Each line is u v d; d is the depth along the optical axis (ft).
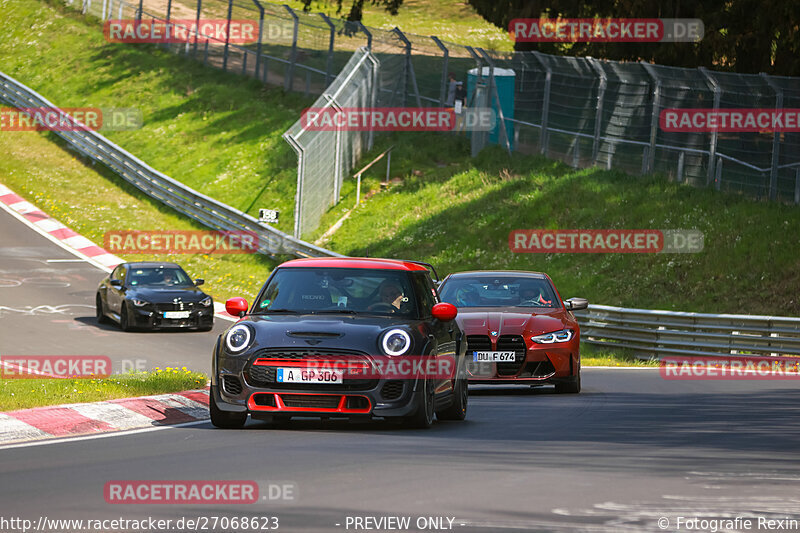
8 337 271.49
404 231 442.50
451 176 485.56
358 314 127.13
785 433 123.13
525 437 115.96
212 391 121.90
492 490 80.79
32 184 544.21
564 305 195.00
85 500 75.92
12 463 94.38
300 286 131.34
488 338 177.68
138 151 596.29
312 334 118.62
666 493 80.48
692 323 288.10
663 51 465.47
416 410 119.44
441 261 408.46
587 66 441.68
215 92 653.30
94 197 535.19
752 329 276.62
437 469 90.84
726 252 347.97
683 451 105.50
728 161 385.09
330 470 89.86
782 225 350.23
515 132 490.08
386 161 517.14
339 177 492.13
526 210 419.95
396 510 72.64
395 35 549.95
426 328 124.67
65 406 127.95
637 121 421.59
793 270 329.31
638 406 158.30
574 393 185.26
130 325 295.48
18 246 448.65
